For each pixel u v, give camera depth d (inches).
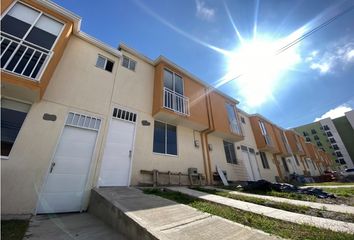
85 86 289.9
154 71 422.3
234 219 149.0
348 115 2023.9
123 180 280.8
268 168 707.4
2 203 180.7
